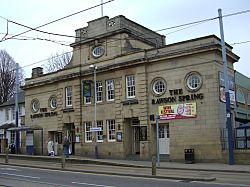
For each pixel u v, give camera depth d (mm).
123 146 32281
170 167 23750
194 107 28328
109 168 23906
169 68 30062
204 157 27406
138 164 25672
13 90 68562
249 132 26453
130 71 32312
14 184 15758
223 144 27109
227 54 29391
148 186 14672
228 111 25562
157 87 30828
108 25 34844
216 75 27656
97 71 34656
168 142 30234
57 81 38875
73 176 19031
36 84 41375
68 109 37219
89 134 35469
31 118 42031
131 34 34406
